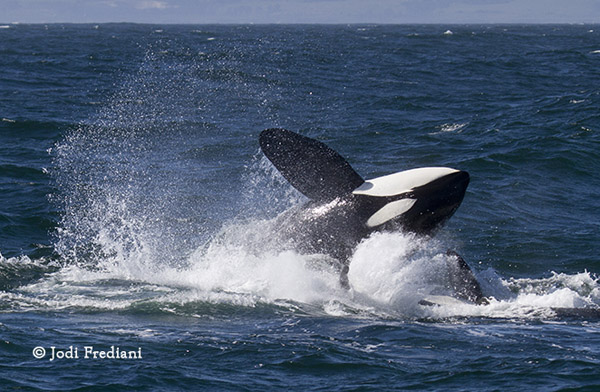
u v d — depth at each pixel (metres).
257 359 35.47
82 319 40.84
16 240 58.03
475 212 69.19
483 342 38.78
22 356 34.62
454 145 100.44
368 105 139.88
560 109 129.62
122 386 31.70
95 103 134.88
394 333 40.12
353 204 47.47
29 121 108.00
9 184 74.44
